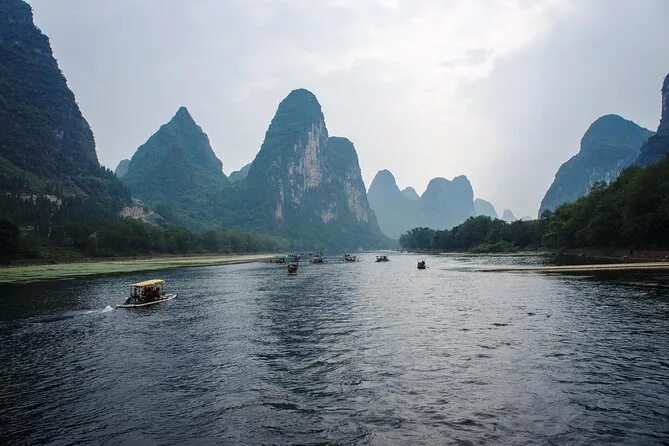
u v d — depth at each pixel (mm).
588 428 14305
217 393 18797
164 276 87000
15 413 17078
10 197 157875
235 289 61812
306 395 18203
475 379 19375
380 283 67438
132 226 167750
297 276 86562
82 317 38812
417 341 26875
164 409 17156
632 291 44375
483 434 14031
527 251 166500
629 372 19734
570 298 41531
